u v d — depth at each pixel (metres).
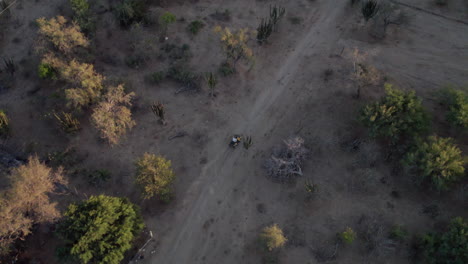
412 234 29.92
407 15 45.91
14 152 36.41
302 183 33.41
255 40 44.75
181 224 31.81
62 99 39.56
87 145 36.78
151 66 42.75
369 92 39.00
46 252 30.39
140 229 28.94
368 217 31.08
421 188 32.28
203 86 40.66
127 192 33.59
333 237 30.23
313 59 42.88
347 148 35.06
